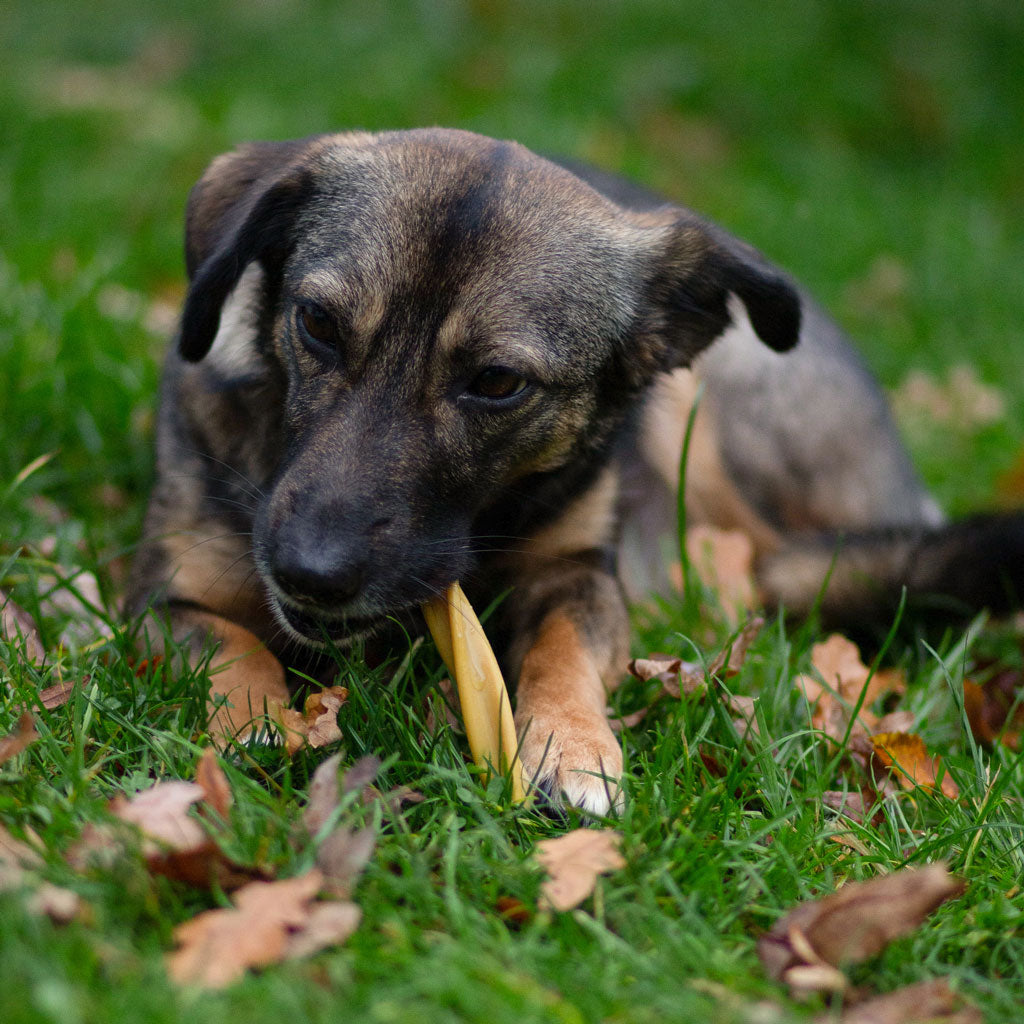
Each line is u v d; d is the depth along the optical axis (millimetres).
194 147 8383
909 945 2523
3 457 4570
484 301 3160
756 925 2605
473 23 11039
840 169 10219
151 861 2338
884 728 3672
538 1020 2059
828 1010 2322
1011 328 8055
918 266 8773
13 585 3828
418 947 2305
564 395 3418
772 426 5227
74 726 2787
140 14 10828
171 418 3961
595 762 3020
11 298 5387
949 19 12148
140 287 6805
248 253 3494
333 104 9414
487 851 2645
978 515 4582
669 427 4859
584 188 3598
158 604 3592
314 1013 2045
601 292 3461
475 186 3285
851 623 4648
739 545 4836
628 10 11453
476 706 3008
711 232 3814
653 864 2635
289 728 3023
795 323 3854
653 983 2260
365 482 3049
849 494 5438
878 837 2945
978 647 4406
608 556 3969
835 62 11500
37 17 10703
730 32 11500
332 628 3266
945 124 11242
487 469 3348
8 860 2322
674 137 10250
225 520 3711
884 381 7523
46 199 7426
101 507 4539
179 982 2059
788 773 3271
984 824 2963
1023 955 2568
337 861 2434
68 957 2061
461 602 3176
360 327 3135
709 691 3322
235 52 10344
